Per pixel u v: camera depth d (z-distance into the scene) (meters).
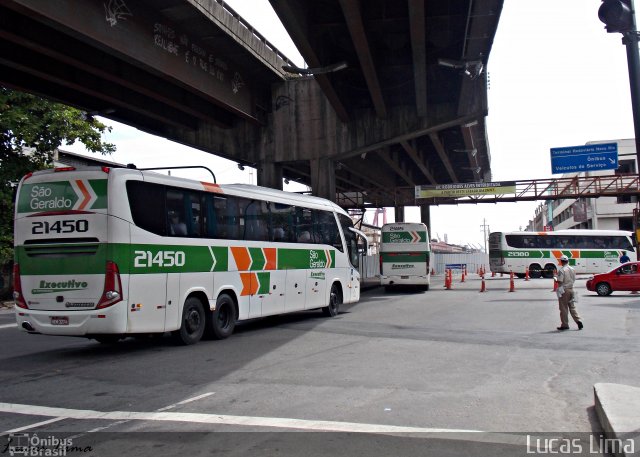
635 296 24.48
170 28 20.05
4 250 26.59
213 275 12.72
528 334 13.15
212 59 23.14
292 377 8.48
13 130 25.48
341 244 18.94
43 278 10.70
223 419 6.22
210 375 8.74
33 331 10.71
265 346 11.74
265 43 25.67
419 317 17.14
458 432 5.68
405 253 30.62
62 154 34.91
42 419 6.40
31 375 9.07
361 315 18.19
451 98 27.64
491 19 18.91
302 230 16.69
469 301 22.89
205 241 12.55
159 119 26.64
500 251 46.19
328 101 28.12
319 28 21.00
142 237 10.89
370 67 21.86
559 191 42.75
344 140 28.95
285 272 15.52
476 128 33.75
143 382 8.32
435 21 19.84
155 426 6.00
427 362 9.66
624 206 57.47
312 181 29.16
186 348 11.60
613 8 5.82
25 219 10.94
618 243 44.41
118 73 19.92
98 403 7.11
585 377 8.36
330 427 5.86
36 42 16.39
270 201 15.19
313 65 21.91
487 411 6.49
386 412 6.45
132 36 18.02
